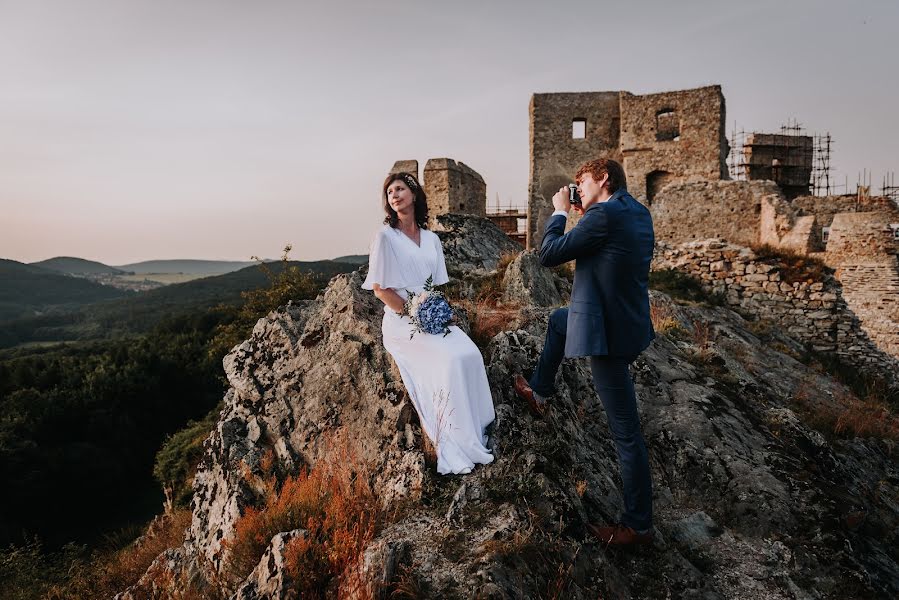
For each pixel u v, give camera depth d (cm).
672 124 2614
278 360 560
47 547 2045
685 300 1290
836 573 351
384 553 288
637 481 327
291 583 296
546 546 301
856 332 1311
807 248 1692
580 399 490
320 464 443
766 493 416
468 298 737
